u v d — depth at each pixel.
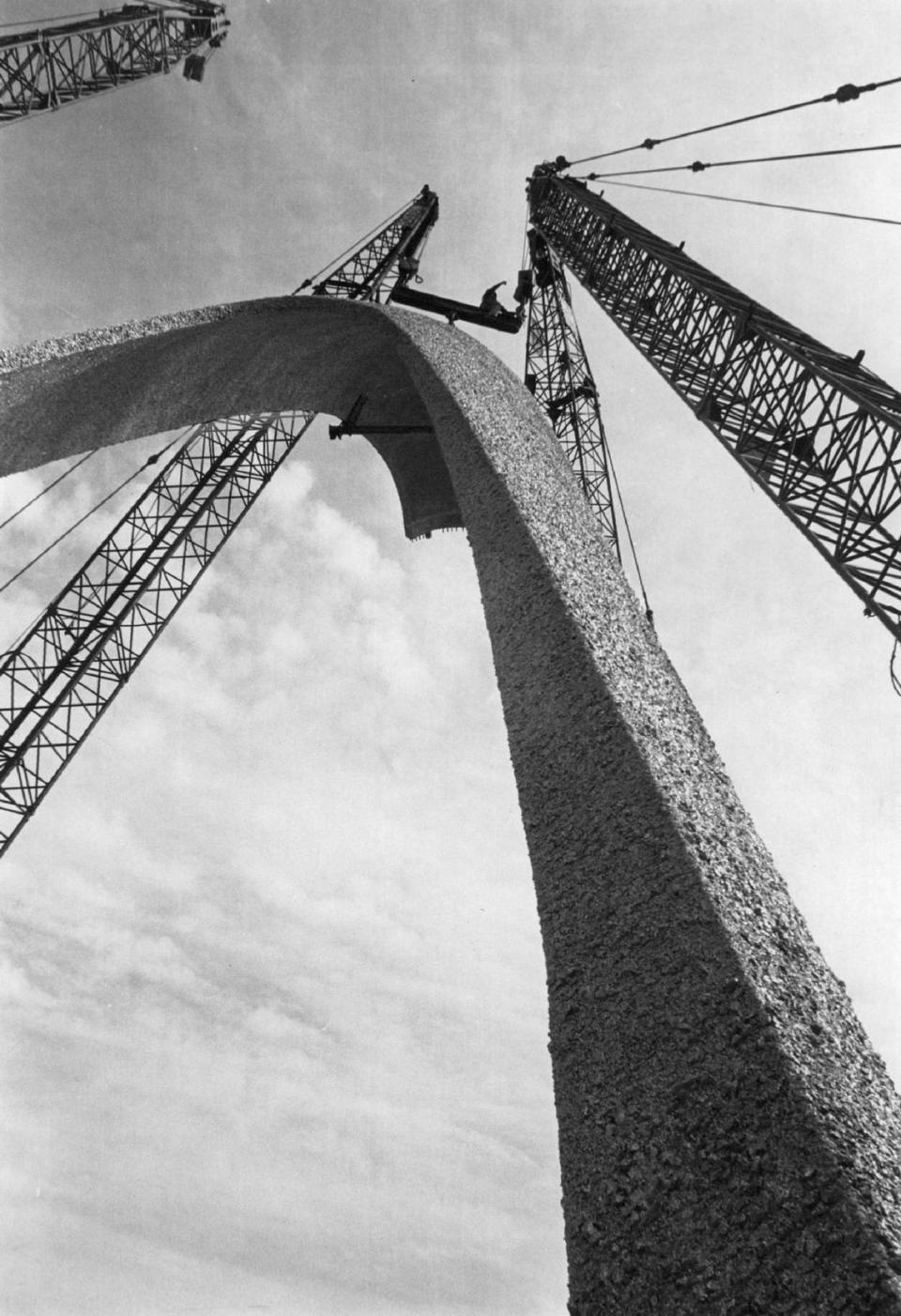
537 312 20.27
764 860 4.27
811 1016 3.30
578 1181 3.11
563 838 4.21
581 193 17.47
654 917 3.60
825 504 8.27
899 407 7.55
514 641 5.43
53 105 14.40
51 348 10.09
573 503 7.39
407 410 14.73
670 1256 2.73
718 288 11.05
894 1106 3.17
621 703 4.63
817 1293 2.44
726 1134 2.87
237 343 12.55
